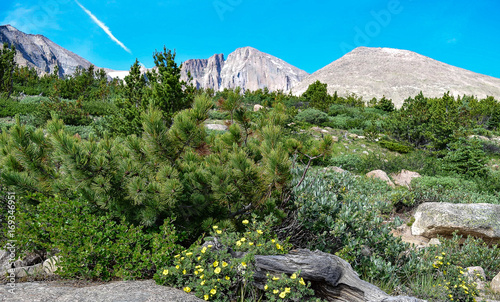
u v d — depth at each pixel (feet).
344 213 16.62
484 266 19.79
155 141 13.19
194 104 15.65
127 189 12.58
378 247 17.02
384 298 10.77
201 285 10.21
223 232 13.53
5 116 59.82
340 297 11.43
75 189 13.20
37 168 13.65
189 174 13.79
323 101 133.59
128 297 9.15
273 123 17.98
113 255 11.80
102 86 107.24
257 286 11.35
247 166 13.62
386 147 74.84
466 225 23.34
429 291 14.34
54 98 70.85
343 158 54.19
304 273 11.29
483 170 47.52
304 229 17.10
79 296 9.10
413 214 31.48
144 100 38.06
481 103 135.44
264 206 14.97
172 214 13.00
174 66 38.99
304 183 19.49
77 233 11.53
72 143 11.67
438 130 74.38
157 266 11.37
